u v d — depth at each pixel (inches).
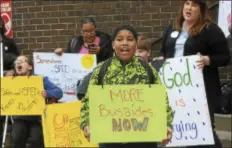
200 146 204.7
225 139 302.5
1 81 256.7
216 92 205.6
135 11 328.5
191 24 204.5
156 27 326.6
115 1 329.7
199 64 195.9
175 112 200.2
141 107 155.6
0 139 287.0
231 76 307.3
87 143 249.3
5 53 303.1
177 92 199.9
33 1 339.0
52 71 268.7
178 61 199.2
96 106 155.6
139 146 158.7
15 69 272.8
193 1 200.1
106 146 160.1
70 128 248.1
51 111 246.4
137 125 155.3
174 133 200.2
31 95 254.8
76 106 248.7
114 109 155.6
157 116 155.4
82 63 267.7
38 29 340.5
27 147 296.2
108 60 162.2
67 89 269.3
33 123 263.7
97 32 281.7
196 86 197.3
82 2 333.4
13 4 340.5
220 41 199.9
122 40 158.7
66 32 337.1
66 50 309.7
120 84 157.2
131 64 159.8
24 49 343.0
